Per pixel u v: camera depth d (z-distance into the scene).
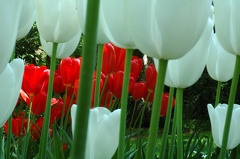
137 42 0.71
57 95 1.88
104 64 1.62
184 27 0.69
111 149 0.84
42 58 6.04
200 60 0.92
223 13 0.85
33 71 1.59
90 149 0.83
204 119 6.42
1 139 0.92
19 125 1.66
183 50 0.70
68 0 0.95
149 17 0.70
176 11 0.69
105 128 0.83
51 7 0.94
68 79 1.74
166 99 1.86
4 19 0.62
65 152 1.40
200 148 1.58
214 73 1.23
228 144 1.07
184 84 0.95
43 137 0.98
